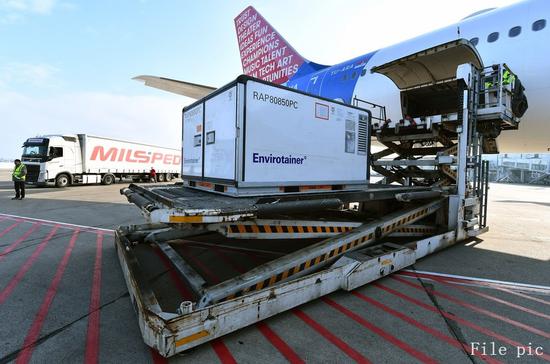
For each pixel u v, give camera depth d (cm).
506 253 504
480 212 559
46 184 1897
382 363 215
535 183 3616
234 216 254
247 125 292
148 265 407
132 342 237
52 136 1781
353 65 1078
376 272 356
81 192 1557
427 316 286
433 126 573
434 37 843
